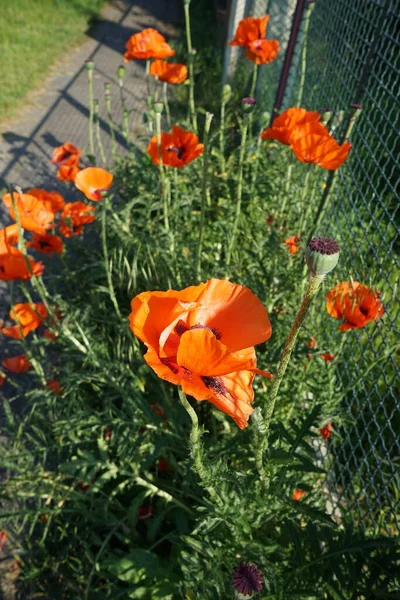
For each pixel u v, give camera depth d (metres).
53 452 0.99
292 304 1.03
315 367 0.92
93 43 3.45
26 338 1.31
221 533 0.68
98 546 0.91
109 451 0.90
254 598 0.64
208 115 0.81
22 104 2.57
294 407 0.93
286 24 1.89
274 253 1.00
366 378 1.08
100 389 0.98
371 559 0.65
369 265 1.24
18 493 0.83
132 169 1.59
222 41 2.98
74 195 1.88
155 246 1.04
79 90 2.75
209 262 1.20
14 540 0.90
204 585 0.64
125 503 0.93
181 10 4.04
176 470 0.88
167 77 1.37
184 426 0.93
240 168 0.95
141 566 0.79
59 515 0.93
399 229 0.87
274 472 0.56
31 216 0.87
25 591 0.88
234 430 0.89
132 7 4.15
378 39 1.04
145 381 0.96
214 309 0.46
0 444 1.06
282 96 1.82
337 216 1.18
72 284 1.38
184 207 1.40
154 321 0.43
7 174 2.00
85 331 0.94
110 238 1.34
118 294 1.24
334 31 1.39
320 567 0.70
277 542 0.76
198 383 0.42
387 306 0.87
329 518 0.61
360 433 1.09
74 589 0.83
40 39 3.41
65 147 1.41
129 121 2.40
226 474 0.55
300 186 1.37
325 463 1.02
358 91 1.12
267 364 0.89
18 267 0.82
